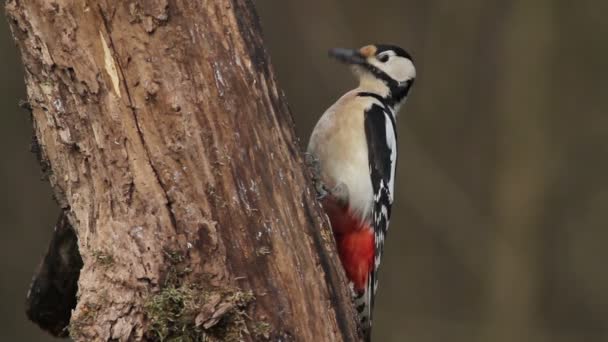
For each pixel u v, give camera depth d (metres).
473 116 20.06
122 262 6.95
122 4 6.91
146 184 6.98
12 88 17.91
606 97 19.66
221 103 7.09
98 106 7.00
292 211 7.27
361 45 19.80
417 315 19.34
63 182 7.38
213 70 7.09
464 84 20.06
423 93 20.12
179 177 6.99
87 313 6.91
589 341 18.80
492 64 20.06
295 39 19.61
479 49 20.08
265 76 7.35
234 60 7.18
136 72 6.97
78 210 7.27
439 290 19.48
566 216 19.62
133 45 6.96
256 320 6.98
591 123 19.61
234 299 6.89
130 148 7.00
